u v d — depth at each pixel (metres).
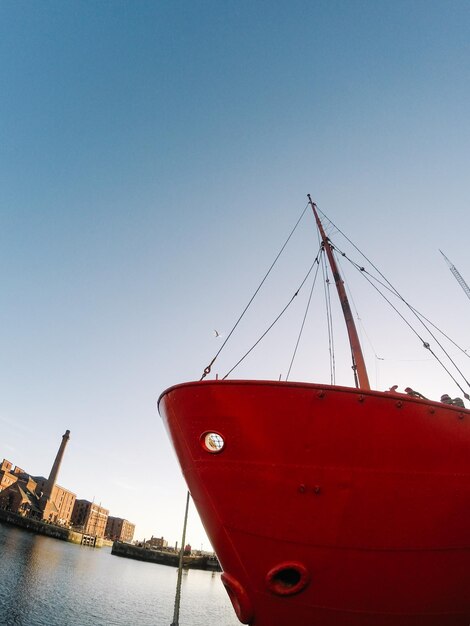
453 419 6.30
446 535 6.08
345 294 11.90
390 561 5.90
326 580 5.91
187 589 45.44
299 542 5.87
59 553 57.34
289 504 5.86
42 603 25.84
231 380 6.19
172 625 13.52
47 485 97.19
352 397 5.91
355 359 10.64
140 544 94.56
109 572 48.59
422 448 5.99
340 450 5.83
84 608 26.77
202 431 6.32
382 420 5.90
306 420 5.88
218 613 32.62
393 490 5.84
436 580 6.14
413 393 7.96
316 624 6.08
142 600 33.44
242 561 6.20
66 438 102.88
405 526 5.89
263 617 6.32
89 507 125.38
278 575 6.06
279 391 5.98
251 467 6.00
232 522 6.16
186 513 15.77
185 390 6.57
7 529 71.75
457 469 6.13
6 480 93.06
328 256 13.06
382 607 6.02
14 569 35.16
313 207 14.45
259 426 5.98
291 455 5.88
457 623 6.61
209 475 6.27
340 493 5.78
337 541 5.81
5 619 21.22
